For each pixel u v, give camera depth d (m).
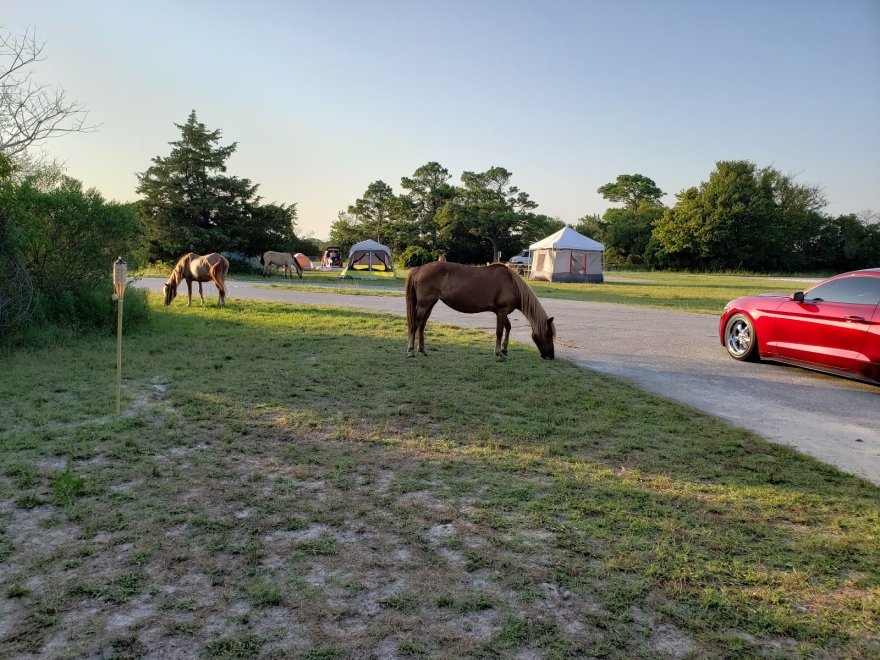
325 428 5.26
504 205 74.12
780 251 70.44
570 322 13.66
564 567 2.95
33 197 9.94
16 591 2.66
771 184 75.00
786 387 7.35
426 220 75.44
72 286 10.76
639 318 14.70
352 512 3.55
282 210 40.28
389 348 9.53
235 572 2.87
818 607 2.66
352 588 2.74
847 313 7.29
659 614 2.58
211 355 8.68
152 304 15.50
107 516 3.44
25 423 5.19
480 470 4.29
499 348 8.76
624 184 102.38
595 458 4.62
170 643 2.34
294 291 22.81
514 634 2.42
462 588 2.76
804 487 4.14
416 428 5.30
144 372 7.40
